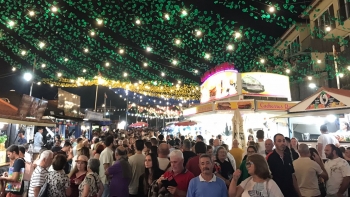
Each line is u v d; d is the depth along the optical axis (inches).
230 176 223.3
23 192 232.4
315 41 801.6
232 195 144.6
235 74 621.9
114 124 1615.4
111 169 211.2
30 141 530.9
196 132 1021.2
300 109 394.9
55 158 191.2
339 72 684.7
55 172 189.5
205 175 149.7
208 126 796.0
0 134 491.5
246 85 609.0
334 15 775.1
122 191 205.6
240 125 437.1
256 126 613.6
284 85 647.1
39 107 459.5
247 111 527.8
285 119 511.2
